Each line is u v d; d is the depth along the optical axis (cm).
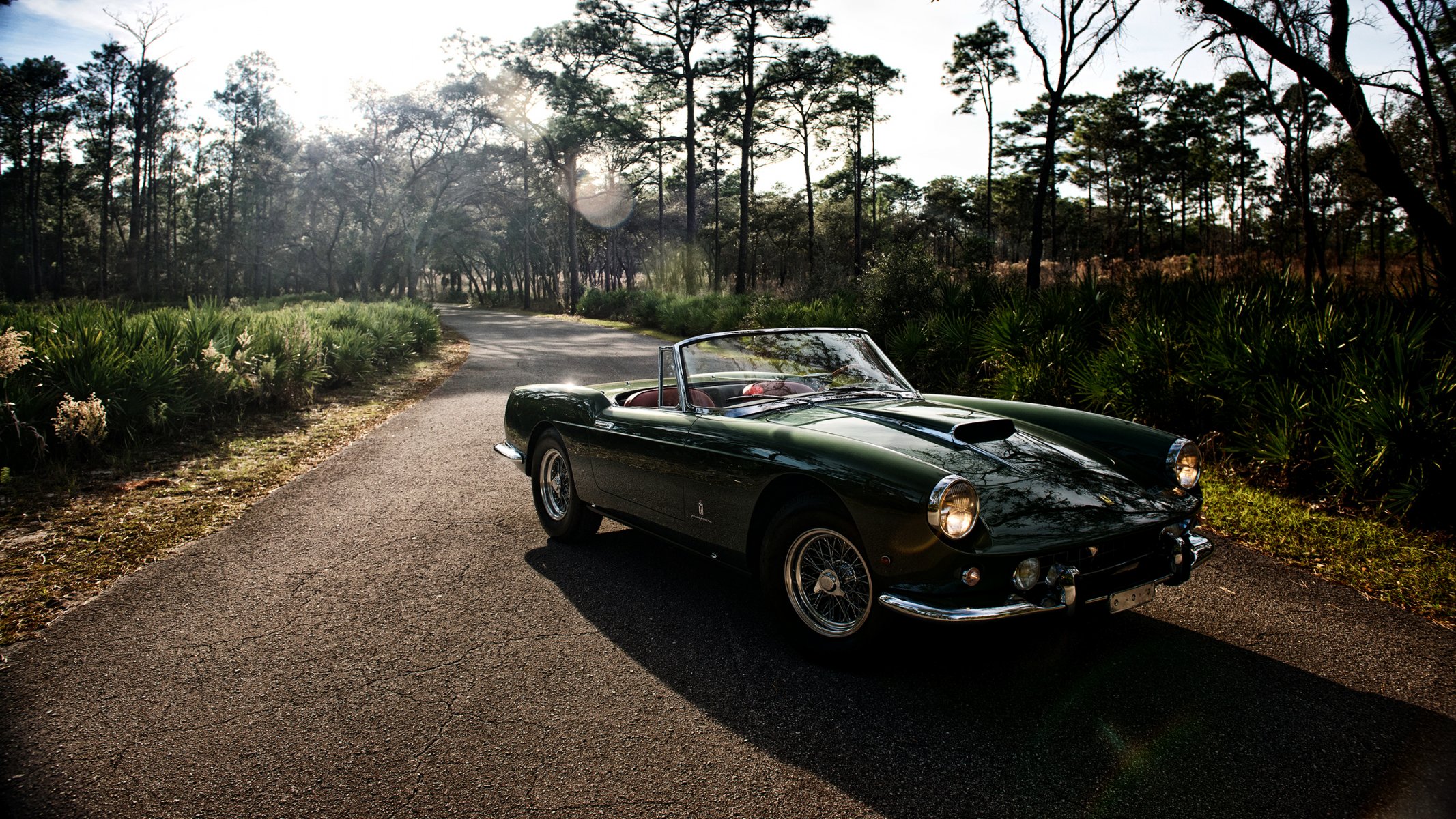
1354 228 2695
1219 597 378
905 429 346
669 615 367
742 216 3459
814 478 298
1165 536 303
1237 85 2355
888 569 275
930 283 1388
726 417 369
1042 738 255
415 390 1278
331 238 5938
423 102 4969
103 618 370
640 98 4081
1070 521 281
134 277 5294
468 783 238
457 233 5850
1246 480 607
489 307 7675
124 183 6794
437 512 558
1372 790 225
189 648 336
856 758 246
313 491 619
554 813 222
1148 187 5822
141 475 665
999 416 399
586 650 329
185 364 891
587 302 4038
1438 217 1065
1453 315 632
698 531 369
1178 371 720
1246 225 3073
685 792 231
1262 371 648
